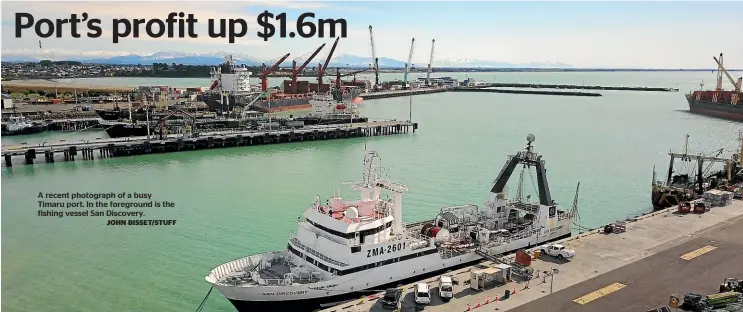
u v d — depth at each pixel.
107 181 103.25
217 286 45.56
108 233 70.19
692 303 42.00
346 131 169.25
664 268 50.62
